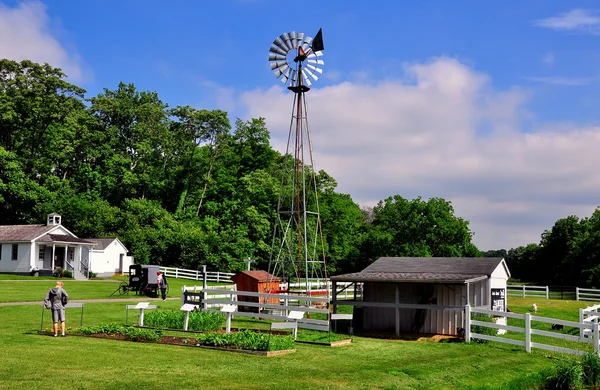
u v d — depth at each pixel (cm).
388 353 2002
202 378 1462
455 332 2644
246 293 2623
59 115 8138
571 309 4209
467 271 2722
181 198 8538
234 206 7875
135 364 1599
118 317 2756
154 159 8944
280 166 8619
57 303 2100
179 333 2308
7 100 7781
